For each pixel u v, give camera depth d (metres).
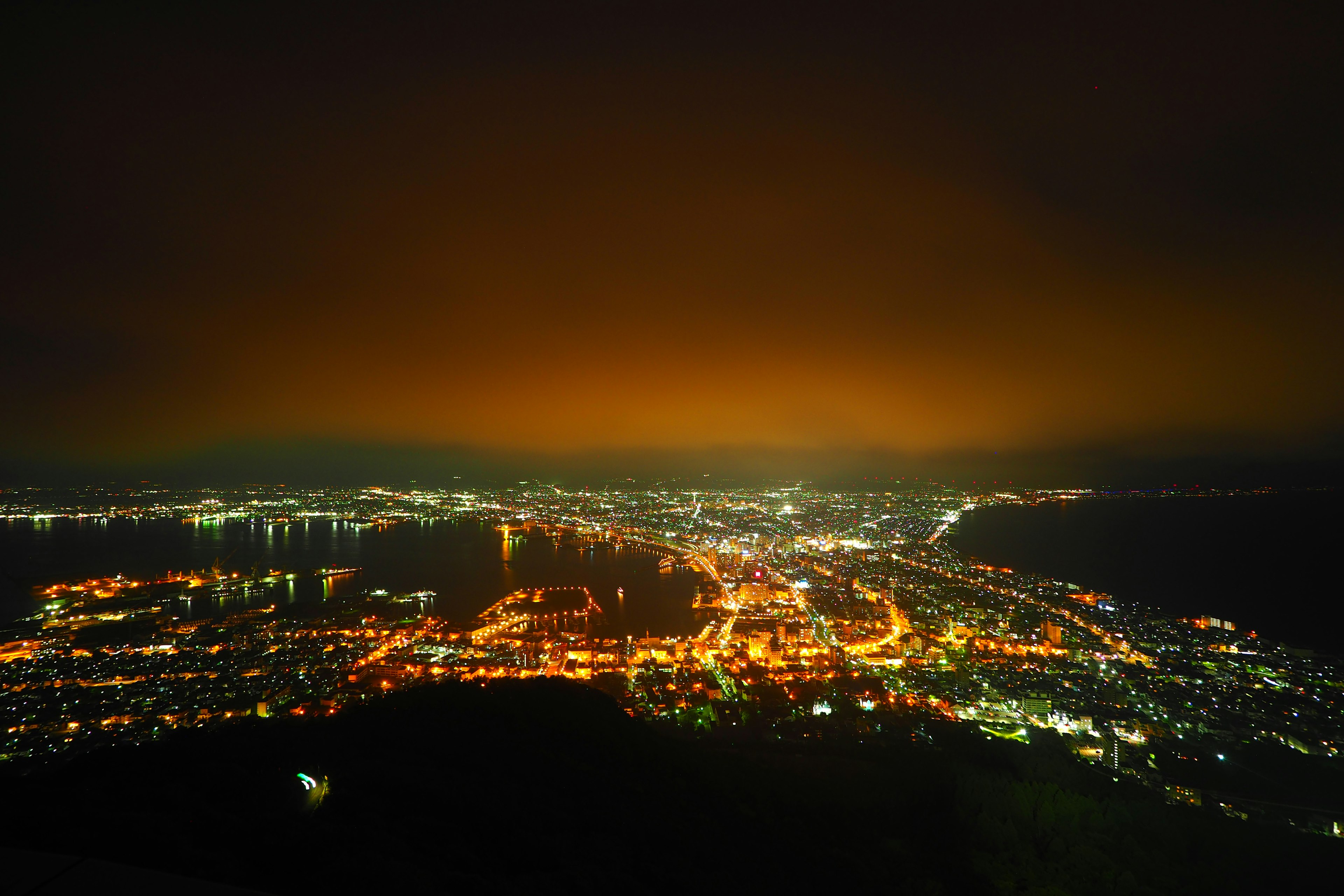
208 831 9.38
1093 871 14.41
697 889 10.83
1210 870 15.19
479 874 9.54
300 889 8.20
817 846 13.88
